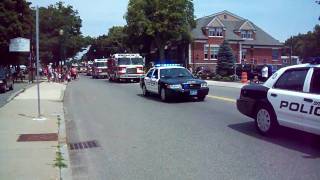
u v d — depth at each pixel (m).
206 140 10.41
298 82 9.59
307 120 9.10
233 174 7.45
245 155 8.79
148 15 69.38
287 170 7.61
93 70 63.34
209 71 53.19
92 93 26.94
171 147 9.75
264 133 10.64
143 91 23.91
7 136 11.00
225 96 22.08
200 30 73.88
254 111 11.05
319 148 9.24
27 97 22.52
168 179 7.27
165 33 69.25
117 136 11.40
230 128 12.00
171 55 79.06
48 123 13.23
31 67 44.09
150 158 8.78
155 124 13.12
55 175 7.37
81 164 8.56
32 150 9.31
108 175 7.68
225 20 79.00
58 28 65.88
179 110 16.47
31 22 45.00
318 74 9.13
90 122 14.14
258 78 39.66
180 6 68.56
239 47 74.62
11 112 15.84
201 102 19.08
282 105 9.84
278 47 78.44
